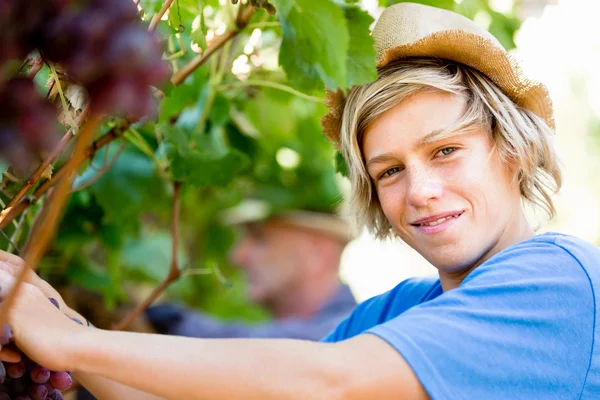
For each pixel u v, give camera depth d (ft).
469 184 4.60
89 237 6.86
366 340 3.64
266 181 10.19
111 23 2.33
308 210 11.30
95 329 3.51
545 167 5.27
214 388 3.36
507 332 3.82
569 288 4.04
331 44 4.11
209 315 10.14
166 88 5.01
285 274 11.53
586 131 21.74
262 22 5.37
